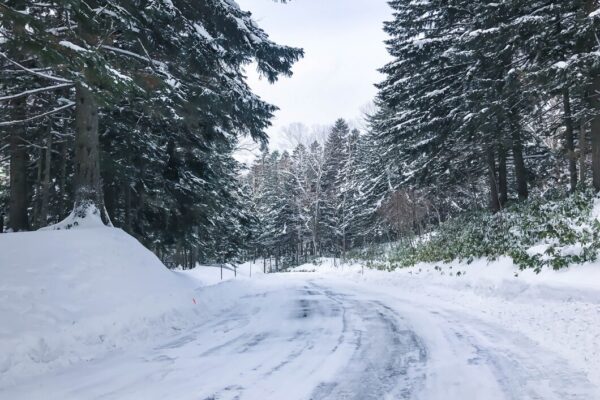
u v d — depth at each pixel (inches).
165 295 396.5
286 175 2630.4
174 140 684.1
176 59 513.7
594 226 450.9
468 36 578.9
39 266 326.6
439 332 307.9
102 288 344.5
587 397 175.0
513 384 192.1
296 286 783.1
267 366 229.6
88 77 306.7
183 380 206.5
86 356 252.5
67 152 715.4
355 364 230.4
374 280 808.3
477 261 629.6
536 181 939.3
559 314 319.6
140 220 807.7
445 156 874.8
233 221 1358.3
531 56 594.2
